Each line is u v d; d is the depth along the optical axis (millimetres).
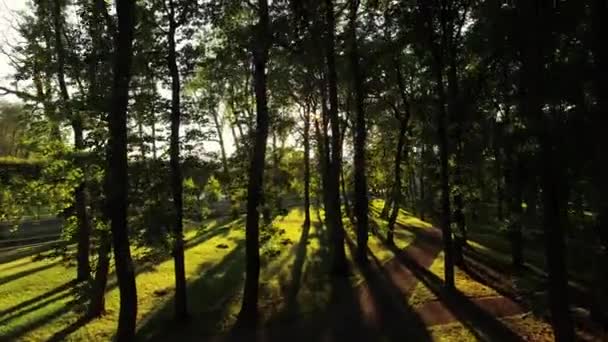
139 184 16031
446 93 23625
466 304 19219
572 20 12758
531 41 12812
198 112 17828
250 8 19453
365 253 27516
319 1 20438
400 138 35219
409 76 33938
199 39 18484
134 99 16672
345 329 16594
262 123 18312
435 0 21047
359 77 26656
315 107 40750
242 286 22938
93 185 16672
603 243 12133
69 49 20578
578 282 18750
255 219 18219
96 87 16141
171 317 18422
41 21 20984
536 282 19641
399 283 23000
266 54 18188
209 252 31719
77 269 23906
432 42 21125
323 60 24844
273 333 16469
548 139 12148
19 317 17906
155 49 17125
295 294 21219
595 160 11531
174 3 16875
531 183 13352
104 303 19328
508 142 13852
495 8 15492
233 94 29312
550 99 12312
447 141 21781
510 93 15867
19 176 18547
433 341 15164
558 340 12367
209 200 20500
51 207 18203
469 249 33719
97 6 16562
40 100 18891
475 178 22609
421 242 37656
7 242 35375
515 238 24484
